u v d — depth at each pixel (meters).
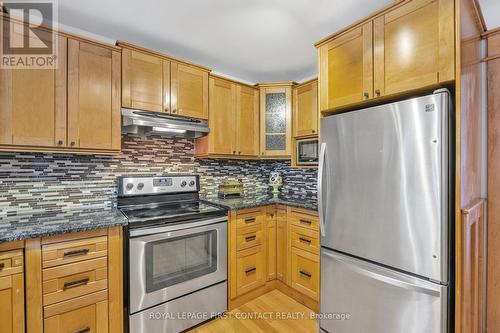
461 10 1.24
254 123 2.84
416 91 1.37
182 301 1.95
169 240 1.89
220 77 2.57
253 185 3.24
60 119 1.70
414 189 1.29
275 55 2.46
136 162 2.34
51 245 1.47
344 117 1.61
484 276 1.82
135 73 2.02
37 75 1.62
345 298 1.62
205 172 2.82
